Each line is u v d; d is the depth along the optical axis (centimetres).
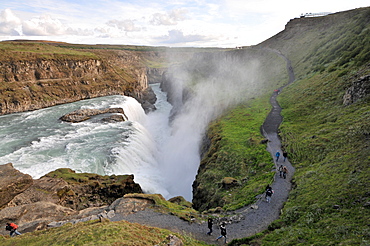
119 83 11200
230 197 2266
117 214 2022
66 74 9781
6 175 2631
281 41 10975
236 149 3269
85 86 9888
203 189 2833
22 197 2484
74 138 4759
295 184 2056
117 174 3638
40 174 3272
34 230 1830
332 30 7738
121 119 6128
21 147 4281
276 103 5112
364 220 1188
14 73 8331
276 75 7431
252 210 1842
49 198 2497
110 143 4444
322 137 2644
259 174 2538
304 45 8594
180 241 1302
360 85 3025
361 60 3875
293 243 1214
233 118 4756
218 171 2980
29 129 5441
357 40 5062
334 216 1335
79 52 12262
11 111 7325
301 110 4009
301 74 6291
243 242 1466
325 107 3594
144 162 4506
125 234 1366
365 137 2164
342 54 5147
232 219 1775
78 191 2819
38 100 8144
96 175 3253
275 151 2922
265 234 1500
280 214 1717
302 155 2536
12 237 1675
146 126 7850
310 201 1614
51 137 4825
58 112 7169
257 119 4334
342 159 1997
